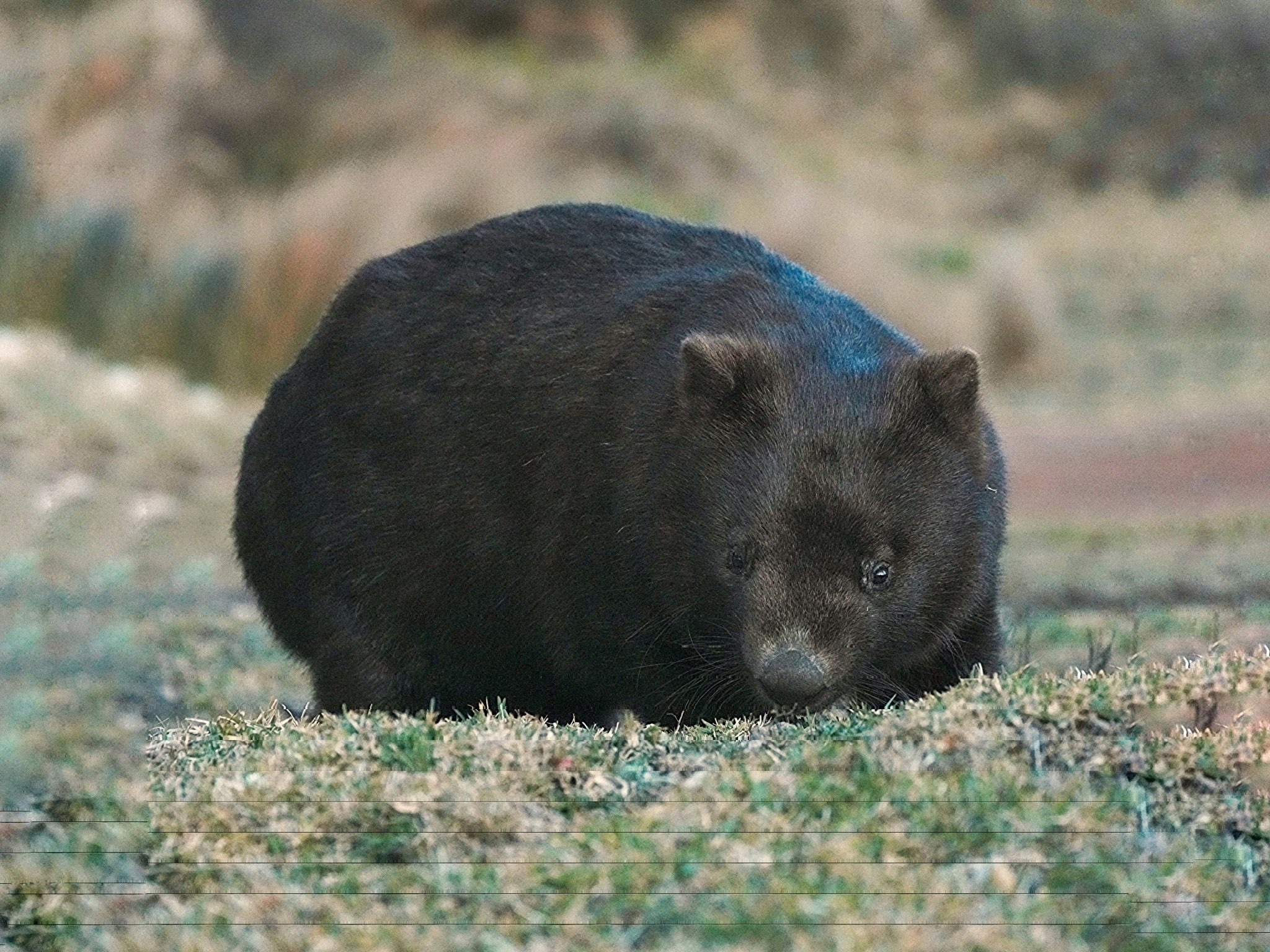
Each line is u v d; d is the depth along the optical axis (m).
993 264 40.12
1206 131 59.25
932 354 9.40
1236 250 49.38
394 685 10.70
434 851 7.29
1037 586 18.14
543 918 6.55
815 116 60.09
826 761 7.69
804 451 9.08
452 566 10.36
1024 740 7.92
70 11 42.00
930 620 9.36
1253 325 43.50
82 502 19.92
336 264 31.55
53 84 38.34
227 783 7.85
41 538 18.03
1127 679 8.64
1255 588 17.67
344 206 32.94
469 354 10.41
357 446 10.70
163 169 35.97
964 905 6.54
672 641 9.52
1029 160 59.78
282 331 30.92
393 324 10.80
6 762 10.06
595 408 9.80
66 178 33.94
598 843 7.06
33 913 7.31
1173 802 7.84
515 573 10.15
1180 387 35.59
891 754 7.70
